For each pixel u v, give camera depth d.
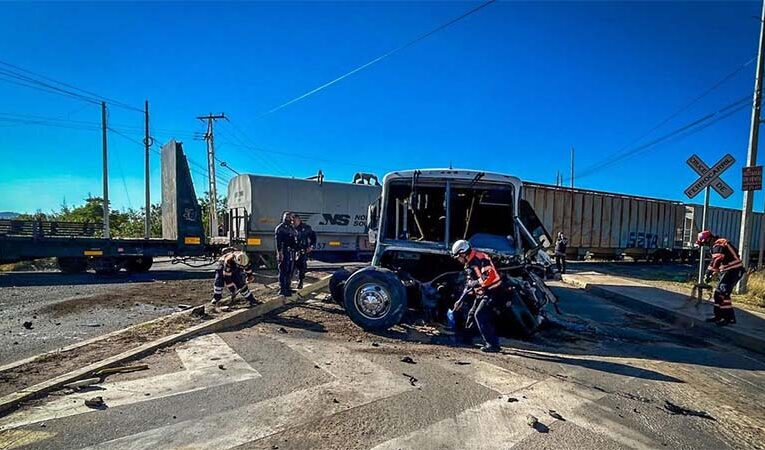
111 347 5.32
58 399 3.93
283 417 3.71
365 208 18.77
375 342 6.18
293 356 5.36
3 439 3.22
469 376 4.89
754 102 11.31
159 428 3.45
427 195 8.01
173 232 13.94
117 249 12.88
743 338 7.05
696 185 9.68
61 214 34.72
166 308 8.02
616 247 24.73
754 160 11.40
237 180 17.02
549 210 21.66
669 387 4.85
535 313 7.13
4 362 4.99
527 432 3.59
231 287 7.70
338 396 4.19
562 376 5.04
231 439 3.31
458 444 3.35
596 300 11.36
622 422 3.87
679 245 28.61
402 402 4.10
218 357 5.22
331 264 18.23
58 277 12.62
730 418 4.07
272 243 16.38
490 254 7.16
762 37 11.21
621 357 6.01
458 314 6.75
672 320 8.85
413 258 7.81
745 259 11.55
